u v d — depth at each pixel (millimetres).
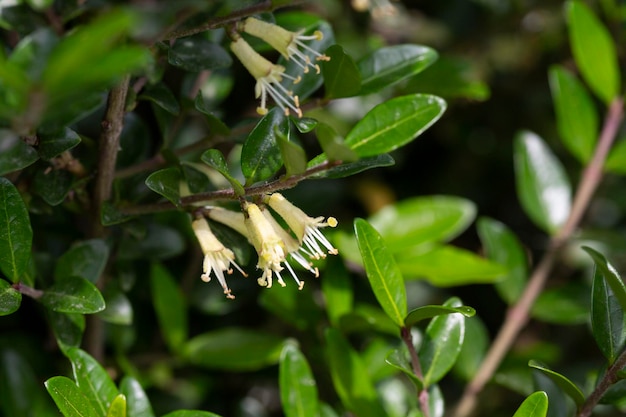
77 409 306
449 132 436
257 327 395
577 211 389
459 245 440
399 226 375
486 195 444
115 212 323
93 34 266
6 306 312
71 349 318
